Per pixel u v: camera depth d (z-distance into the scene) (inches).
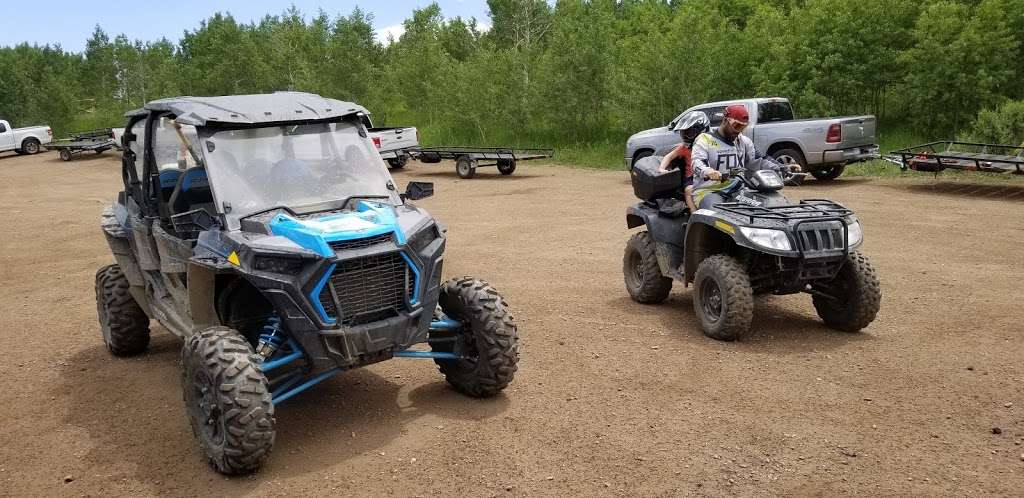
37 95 2113.7
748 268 268.7
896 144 824.9
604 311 303.4
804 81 912.9
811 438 184.9
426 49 1583.4
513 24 1865.2
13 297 382.0
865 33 868.0
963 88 798.5
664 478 168.6
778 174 276.8
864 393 210.4
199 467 184.9
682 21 951.0
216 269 185.3
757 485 164.1
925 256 374.3
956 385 212.5
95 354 282.0
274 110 216.7
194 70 1902.1
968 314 277.1
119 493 173.9
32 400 236.4
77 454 196.2
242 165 206.7
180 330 226.1
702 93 932.0
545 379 232.1
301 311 178.9
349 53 1443.2
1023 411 194.2
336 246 181.6
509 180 809.5
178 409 223.9
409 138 951.0
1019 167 513.7
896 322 273.1
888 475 165.6
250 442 171.0
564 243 448.8
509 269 386.6
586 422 199.5
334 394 226.8
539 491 165.0
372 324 186.1
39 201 781.9
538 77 1162.0
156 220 230.4
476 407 212.7
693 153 280.4
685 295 327.3
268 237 186.1
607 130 1124.5
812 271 248.7
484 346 208.7
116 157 1331.2
